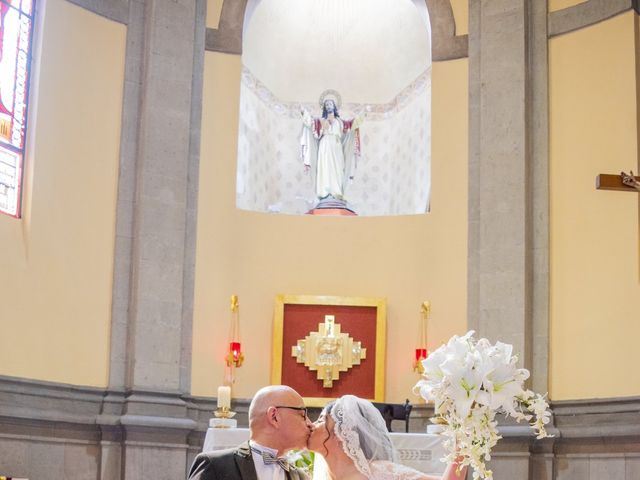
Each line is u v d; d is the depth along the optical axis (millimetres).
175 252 10695
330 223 11477
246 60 12250
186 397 10555
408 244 11312
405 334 11117
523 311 10500
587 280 10453
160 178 10758
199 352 10805
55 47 10492
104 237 10547
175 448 10172
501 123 10984
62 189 10320
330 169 12078
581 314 10414
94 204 10539
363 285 11297
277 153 12867
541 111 11023
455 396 4387
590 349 10289
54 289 10086
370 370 11047
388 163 12883
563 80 11023
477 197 11047
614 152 10578
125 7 11062
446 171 11328
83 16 10750
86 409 10109
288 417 4879
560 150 10883
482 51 11242
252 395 10922
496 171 10906
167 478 10070
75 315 10203
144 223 10602
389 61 12898
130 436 10008
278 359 10977
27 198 10086
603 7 10883
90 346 10258
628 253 10273
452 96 11469
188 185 11031
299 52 12914
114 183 10703
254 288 11172
